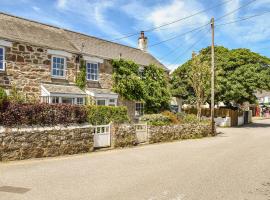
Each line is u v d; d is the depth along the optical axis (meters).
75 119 15.46
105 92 22.94
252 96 35.34
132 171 9.52
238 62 34.28
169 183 7.96
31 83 18.94
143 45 33.53
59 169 9.67
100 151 14.26
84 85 22.28
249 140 20.44
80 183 7.84
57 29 24.44
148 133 17.95
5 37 17.55
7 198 6.41
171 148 15.72
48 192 6.93
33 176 8.56
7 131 11.09
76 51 21.75
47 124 13.85
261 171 9.79
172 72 39.34
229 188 7.55
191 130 21.97
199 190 7.30
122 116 20.89
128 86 24.64
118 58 25.31
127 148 15.62
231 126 36.06
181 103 38.94
